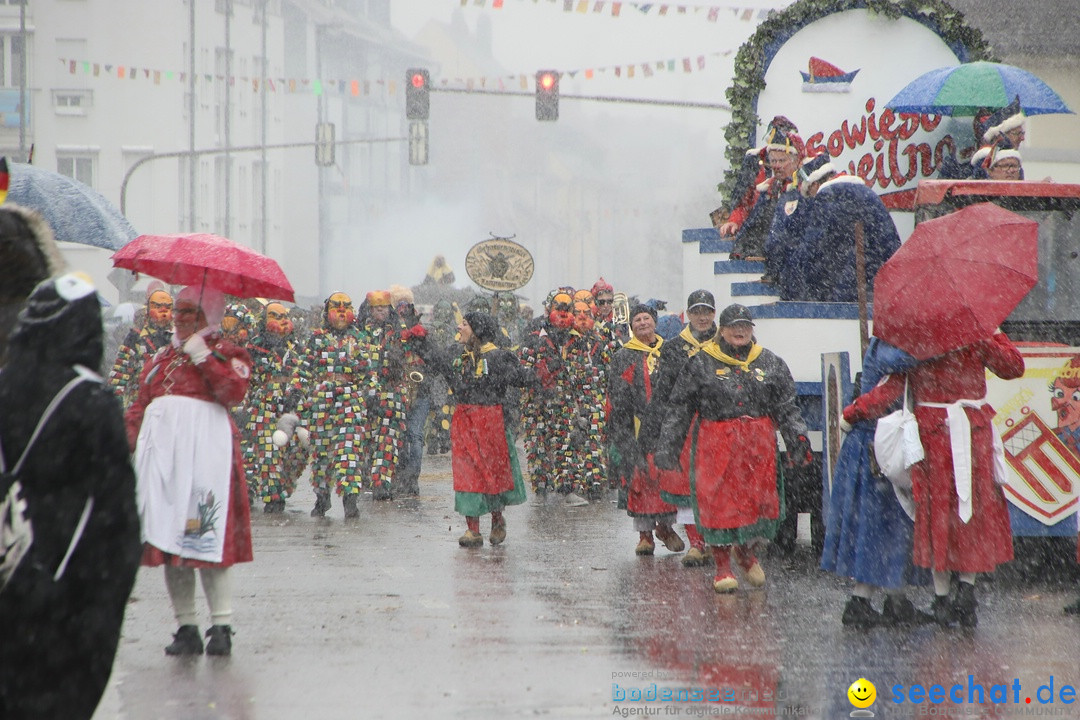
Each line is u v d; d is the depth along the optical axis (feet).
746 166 110.93
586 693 51.16
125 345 115.44
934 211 79.82
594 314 126.31
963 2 201.57
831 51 113.70
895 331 61.36
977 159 99.09
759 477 73.41
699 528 73.67
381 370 114.73
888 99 113.50
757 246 109.09
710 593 74.02
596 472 123.85
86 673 36.63
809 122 113.70
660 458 74.23
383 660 57.21
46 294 37.86
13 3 469.98
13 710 36.22
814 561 85.97
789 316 87.86
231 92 520.83
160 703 50.21
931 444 62.39
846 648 59.31
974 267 61.05
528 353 124.16
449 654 58.23
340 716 48.08
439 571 82.07
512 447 95.14
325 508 113.39
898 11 112.68
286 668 55.83
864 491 63.82
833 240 94.43
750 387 73.51
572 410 123.85
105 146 475.31
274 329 113.50
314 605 70.23
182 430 58.85
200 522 58.29
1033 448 76.38
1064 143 199.00
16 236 42.63
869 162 113.50
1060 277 79.10
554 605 70.23
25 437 36.76
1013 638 61.41
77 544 36.47
